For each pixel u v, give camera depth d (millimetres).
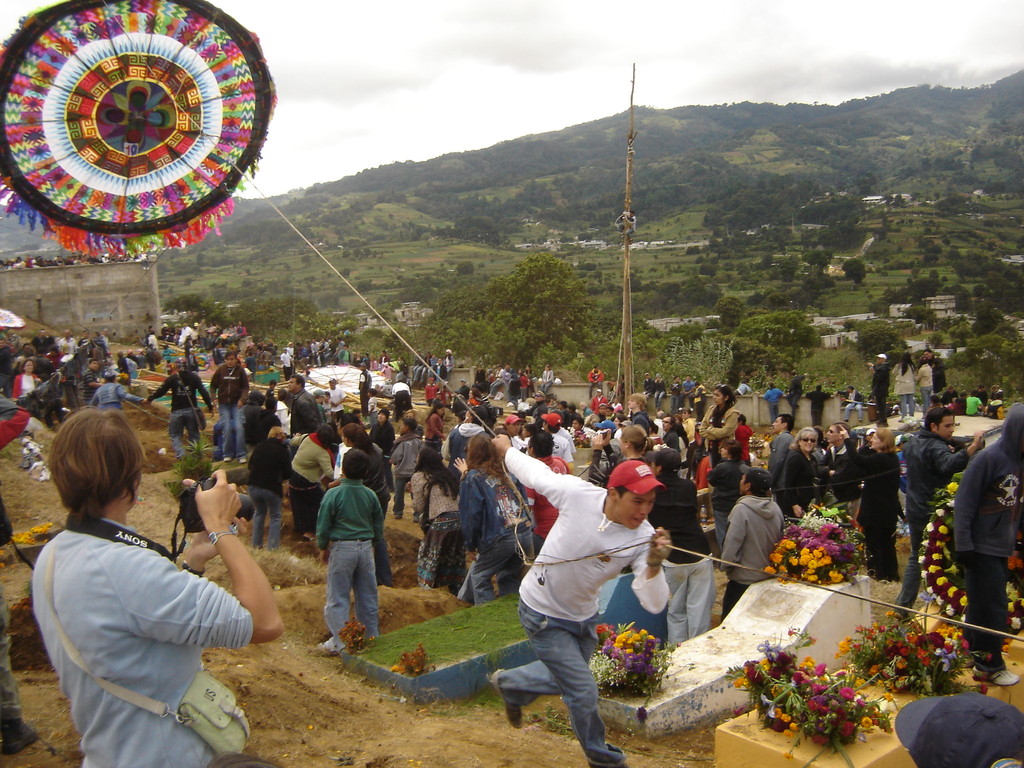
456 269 191625
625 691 6328
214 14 4945
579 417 19797
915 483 8430
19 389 17344
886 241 195875
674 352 41938
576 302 67062
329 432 11234
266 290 104562
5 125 4758
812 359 50156
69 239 4984
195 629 2500
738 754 5285
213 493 2816
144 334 40938
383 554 10094
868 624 7633
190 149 5047
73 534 2549
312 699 5996
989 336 36469
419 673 6703
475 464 8891
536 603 4621
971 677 6348
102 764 2502
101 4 4734
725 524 9484
